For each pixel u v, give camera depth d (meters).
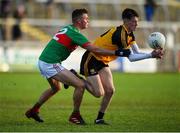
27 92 62.00
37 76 85.56
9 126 33.62
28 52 95.00
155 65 100.62
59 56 34.59
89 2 105.12
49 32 101.56
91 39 101.62
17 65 94.56
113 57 35.22
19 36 98.88
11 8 100.31
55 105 48.59
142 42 101.88
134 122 36.38
